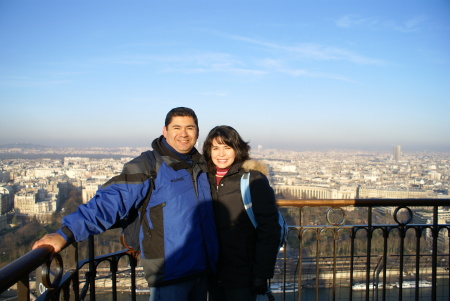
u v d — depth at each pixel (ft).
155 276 8.40
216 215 9.52
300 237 12.84
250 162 9.53
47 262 6.75
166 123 9.32
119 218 8.25
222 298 10.01
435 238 13.24
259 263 9.00
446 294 22.06
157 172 8.57
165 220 8.39
